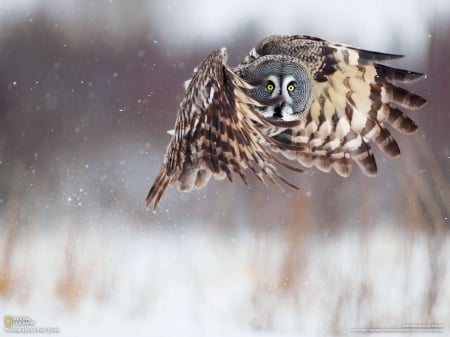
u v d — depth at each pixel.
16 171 19.61
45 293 12.95
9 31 27.84
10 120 24.33
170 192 19.31
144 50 27.41
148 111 24.80
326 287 12.08
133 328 11.66
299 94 9.59
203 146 8.56
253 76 9.66
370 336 11.18
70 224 15.30
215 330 11.49
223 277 13.78
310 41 9.62
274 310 11.86
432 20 23.36
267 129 9.65
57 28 27.97
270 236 15.16
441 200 14.54
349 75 9.58
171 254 15.47
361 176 16.95
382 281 12.33
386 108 9.59
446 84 22.05
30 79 26.12
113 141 24.03
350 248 14.26
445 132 20.59
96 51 26.89
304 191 16.75
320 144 9.80
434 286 11.84
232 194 17.52
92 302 12.66
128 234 17.17
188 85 8.75
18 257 14.35
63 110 24.89
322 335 11.30
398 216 15.15
